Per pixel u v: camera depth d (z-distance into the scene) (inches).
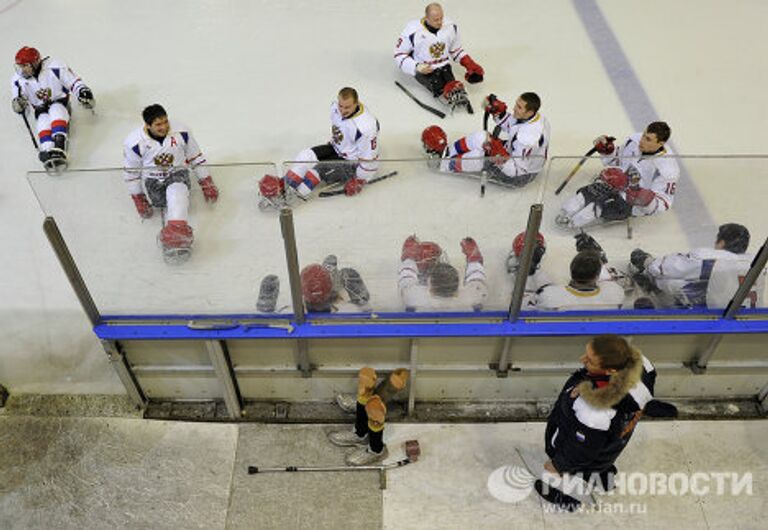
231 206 116.0
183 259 122.0
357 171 113.6
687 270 126.5
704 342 132.9
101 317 127.2
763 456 131.6
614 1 251.1
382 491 125.6
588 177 116.7
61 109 186.4
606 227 122.6
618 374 98.3
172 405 141.0
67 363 142.9
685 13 245.0
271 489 126.0
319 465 129.3
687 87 211.0
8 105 207.3
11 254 161.5
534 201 118.2
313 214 117.6
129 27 241.6
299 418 138.5
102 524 121.3
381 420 120.6
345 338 128.6
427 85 201.9
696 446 133.1
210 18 245.3
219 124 197.3
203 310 128.6
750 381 139.9
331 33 235.5
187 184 114.0
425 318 127.1
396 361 135.1
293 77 215.5
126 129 197.0
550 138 191.0
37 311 150.0
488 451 131.7
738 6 248.8
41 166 186.1
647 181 117.3
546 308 129.1
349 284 125.9
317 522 121.6
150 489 126.0
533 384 139.6
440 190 115.5
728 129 195.3
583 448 106.3
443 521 121.6
